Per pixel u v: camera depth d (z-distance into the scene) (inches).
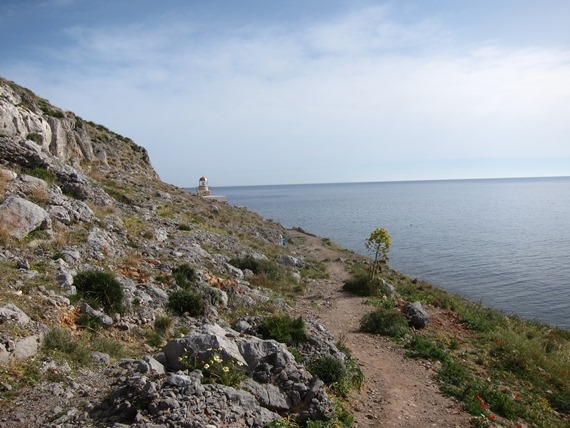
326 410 339.6
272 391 339.0
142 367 332.8
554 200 7076.8
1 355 332.2
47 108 1528.1
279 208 6245.1
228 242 1171.3
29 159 929.5
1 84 1316.4
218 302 627.5
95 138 1946.4
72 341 391.2
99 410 290.0
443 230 3373.5
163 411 268.5
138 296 540.7
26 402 300.4
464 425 402.6
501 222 3924.7
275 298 779.4
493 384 538.6
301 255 1577.3
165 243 882.1
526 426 446.3
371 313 711.7
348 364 463.2
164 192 1689.2
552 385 591.8
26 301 424.8
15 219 587.8
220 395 297.3
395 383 483.8
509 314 1190.3
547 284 1684.3
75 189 944.9
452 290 1598.2
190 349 352.8
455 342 666.2
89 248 645.3
